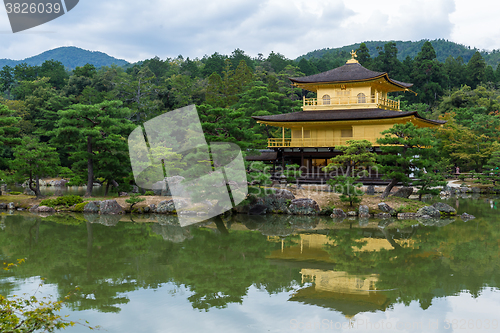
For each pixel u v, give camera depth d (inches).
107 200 1432.1
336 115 1813.5
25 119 3152.1
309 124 1861.5
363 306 544.4
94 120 1526.8
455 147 2620.6
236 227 1189.7
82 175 1690.5
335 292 604.7
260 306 545.3
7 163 1595.7
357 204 1412.4
